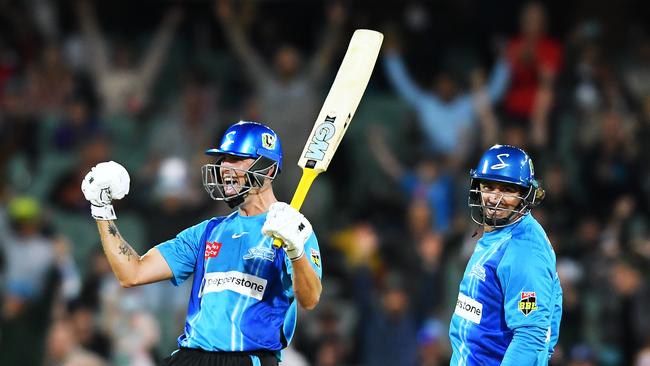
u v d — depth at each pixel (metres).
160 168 58.81
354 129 64.88
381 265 54.59
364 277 51.78
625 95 63.38
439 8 68.25
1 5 68.69
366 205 59.59
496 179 27.23
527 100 61.09
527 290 26.38
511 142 56.59
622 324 50.59
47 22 69.75
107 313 49.00
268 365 26.36
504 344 26.78
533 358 26.09
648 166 60.44
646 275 52.44
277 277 26.52
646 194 58.81
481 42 68.19
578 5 70.25
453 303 51.22
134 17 72.31
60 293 50.97
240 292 26.41
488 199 27.39
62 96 65.62
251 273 26.47
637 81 69.25
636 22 71.19
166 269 27.38
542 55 64.38
